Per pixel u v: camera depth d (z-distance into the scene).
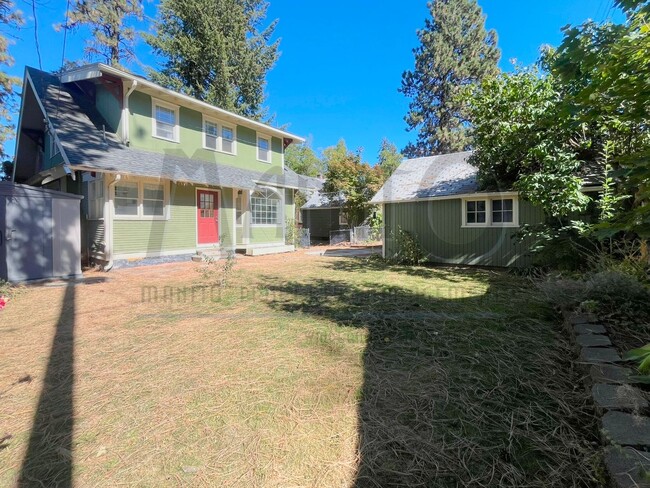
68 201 7.17
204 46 18.28
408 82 26.06
